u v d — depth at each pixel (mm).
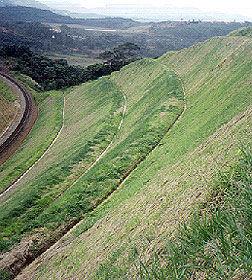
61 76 91250
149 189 19734
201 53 55500
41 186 30031
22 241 22828
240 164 10164
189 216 10562
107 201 24625
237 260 6477
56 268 17516
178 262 7672
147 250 11203
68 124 55562
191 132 27969
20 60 98688
